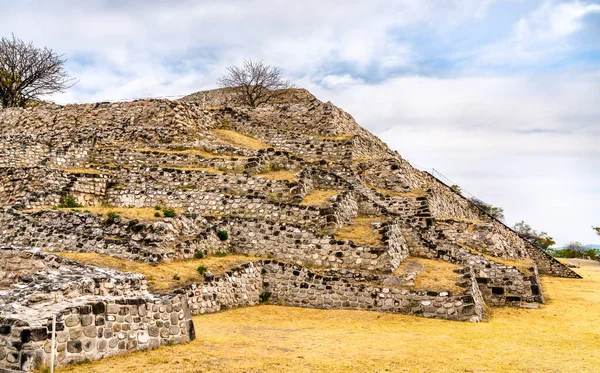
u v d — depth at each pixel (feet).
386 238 72.59
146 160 99.19
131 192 88.33
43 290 37.32
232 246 75.61
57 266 50.67
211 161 96.84
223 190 87.76
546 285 96.37
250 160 94.94
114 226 68.28
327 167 103.65
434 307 62.69
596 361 43.93
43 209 77.15
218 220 76.84
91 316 37.14
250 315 60.64
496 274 80.53
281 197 84.89
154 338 41.91
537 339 52.65
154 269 60.54
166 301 43.93
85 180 87.76
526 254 114.42
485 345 49.26
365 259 70.08
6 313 34.01
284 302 68.03
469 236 96.58
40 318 34.04
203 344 44.32
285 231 74.38
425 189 111.04
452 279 68.69
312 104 126.82
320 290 67.10
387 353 44.34
